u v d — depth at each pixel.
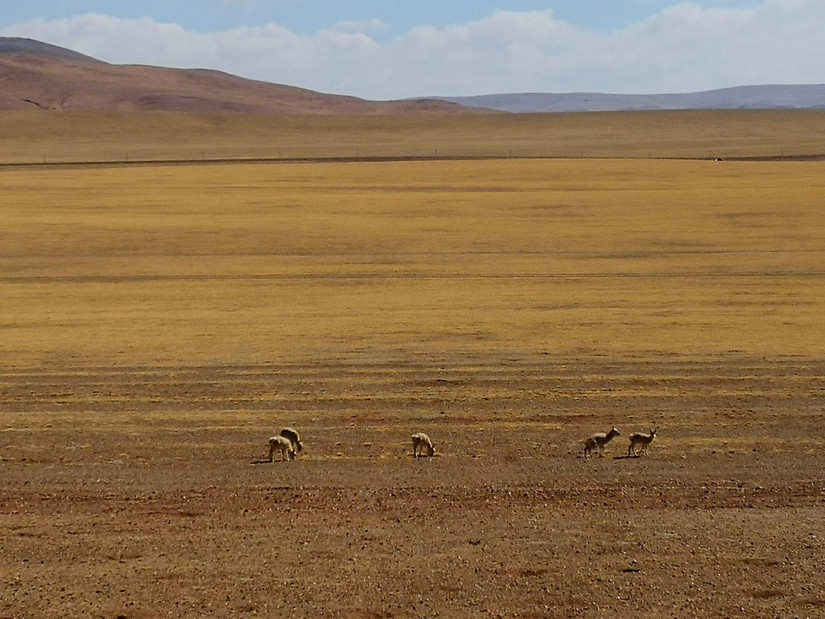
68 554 40.69
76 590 37.56
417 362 79.81
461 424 61.19
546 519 44.53
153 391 70.62
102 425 61.19
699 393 68.81
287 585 37.94
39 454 54.78
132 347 88.00
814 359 80.12
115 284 133.88
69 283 135.00
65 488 48.78
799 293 121.06
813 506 46.09
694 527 43.50
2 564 39.72
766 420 61.75
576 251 163.38
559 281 133.62
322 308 112.25
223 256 159.62
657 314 106.12
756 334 93.12
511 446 56.22
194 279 138.00
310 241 175.38
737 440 57.22
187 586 37.91
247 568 39.38
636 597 37.12
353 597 37.06
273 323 101.75
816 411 63.81
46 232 185.25
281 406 66.06
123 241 175.25
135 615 35.78
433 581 38.31
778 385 71.25
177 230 188.88
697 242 171.88
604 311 108.44
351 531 43.09
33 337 94.00
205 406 66.25
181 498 47.34
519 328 96.88
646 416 62.91
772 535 42.53
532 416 63.00
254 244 172.25
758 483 49.34
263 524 43.97
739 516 44.84
